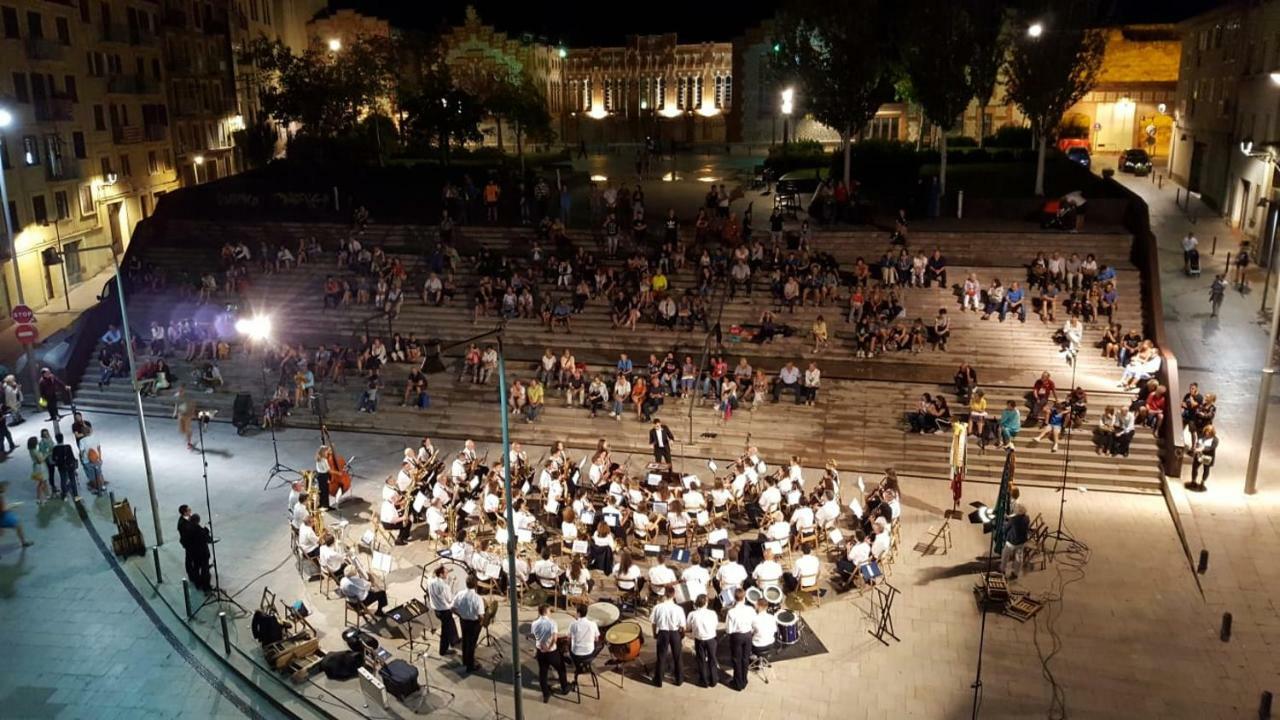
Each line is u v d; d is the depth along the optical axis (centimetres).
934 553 2297
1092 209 3834
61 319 4300
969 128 6925
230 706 1792
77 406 3456
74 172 4709
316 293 3897
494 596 2109
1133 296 3350
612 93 8906
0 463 2988
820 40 4553
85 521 2567
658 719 1716
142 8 5412
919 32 4112
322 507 2569
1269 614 2020
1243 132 4625
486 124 7731
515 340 3491
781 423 2988
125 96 5238
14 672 1898
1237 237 4512
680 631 1797
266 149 6762
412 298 3788
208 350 3612
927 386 3059
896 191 4481
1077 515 2495
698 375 3131
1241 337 3412
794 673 1845
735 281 3591
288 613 1978
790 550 2270
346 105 5541
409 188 4797
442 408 3234
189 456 3000
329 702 1773
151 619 2091
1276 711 1714
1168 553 2286
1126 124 7275
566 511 2175
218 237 4356
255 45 5831
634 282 3606
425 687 1809
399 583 2178
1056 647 1914
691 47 8556
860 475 2766
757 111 7894
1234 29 4878
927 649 1914
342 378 3384
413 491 2452
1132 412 2758
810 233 3834
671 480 2503
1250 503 2458
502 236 4103
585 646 1764
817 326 3275
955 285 3422
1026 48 3972
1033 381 3033
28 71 4388
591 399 3114
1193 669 1842
